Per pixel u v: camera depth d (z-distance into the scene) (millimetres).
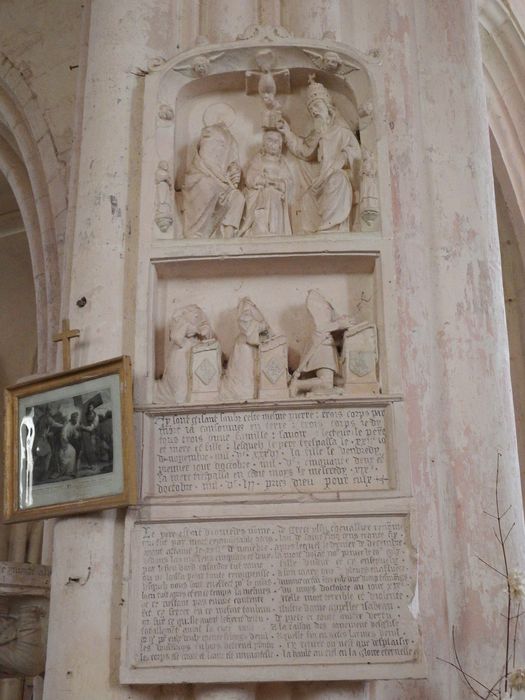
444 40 4883
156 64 4516
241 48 4414
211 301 4207
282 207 4277
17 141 6973
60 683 3584
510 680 3342
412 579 3553
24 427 4020
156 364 4086
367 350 3912
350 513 3615
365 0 4855
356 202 4254
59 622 3676
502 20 7766
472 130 4699
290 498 3646
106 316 4070
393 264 4004
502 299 4457
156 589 3619
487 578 3848
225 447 3787
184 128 4543
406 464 3668
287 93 4609
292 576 3592
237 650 3525
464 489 3982
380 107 4285
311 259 4082
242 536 3648
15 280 9648
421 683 3723
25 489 3943
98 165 4348
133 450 3691
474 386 4145
